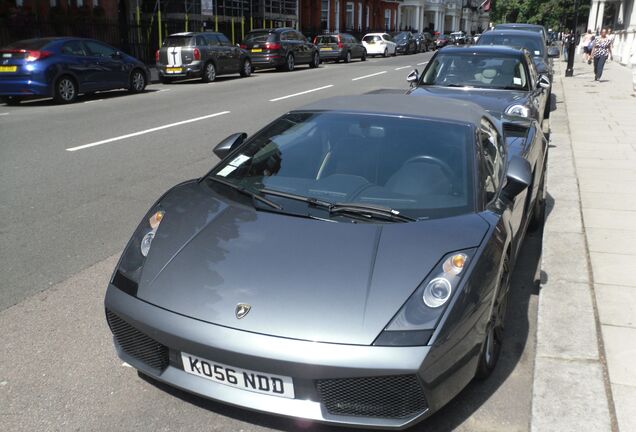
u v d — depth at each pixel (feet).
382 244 9.55
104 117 39.22
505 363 11.40
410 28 220.23
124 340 9.58
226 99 49.08
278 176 11.84
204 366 8.67
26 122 37.01
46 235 17.51
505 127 18.10
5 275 14.74
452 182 11.21
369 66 93.66
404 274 8.92
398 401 8.25
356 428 9.11
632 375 10.61
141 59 80.69
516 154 15.48
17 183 22.93
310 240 9.71
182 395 9.98
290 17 133.49
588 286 14.07
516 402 10.12
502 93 26.30
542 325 12.33
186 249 9.83
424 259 9.20
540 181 18.71
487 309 9.34
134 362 9.48
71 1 80.12
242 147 13.12
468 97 25.54
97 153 28.25
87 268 15.28
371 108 13.34
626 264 15.46
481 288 9.17
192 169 25.38
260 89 57.21
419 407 8.34
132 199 21.09
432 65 29.40
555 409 9.70
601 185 22.98
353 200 10.94
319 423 9.18
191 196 11.55
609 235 17.57
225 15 109.50
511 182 12.30
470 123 12.57
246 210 10.77
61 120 37.86
